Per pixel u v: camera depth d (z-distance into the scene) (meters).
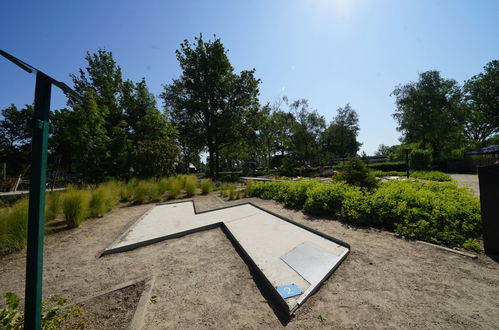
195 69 22.81
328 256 2.92
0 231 3.69
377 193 4.89
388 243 3.35
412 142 32.06
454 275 2.38
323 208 5.26
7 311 1.58
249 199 8.34
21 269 3.06
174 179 11.29
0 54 1.12
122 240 3.96
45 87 1.35
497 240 2.82
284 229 4.26
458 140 30.38
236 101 23.44
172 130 17.05
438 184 5.89
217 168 23.30
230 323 1.83
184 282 2.54
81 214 5.12
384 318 1.78
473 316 1.74
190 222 5.09
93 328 1.78
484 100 28.36
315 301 2.06
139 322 1.82
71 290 2.44
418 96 27.75
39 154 1.32
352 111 38.03
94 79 15.07
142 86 16.64
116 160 13.07
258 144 25.94
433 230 3.38
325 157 36.41
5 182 11.45
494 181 2.86
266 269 2.63
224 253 3.39
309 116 33.03
